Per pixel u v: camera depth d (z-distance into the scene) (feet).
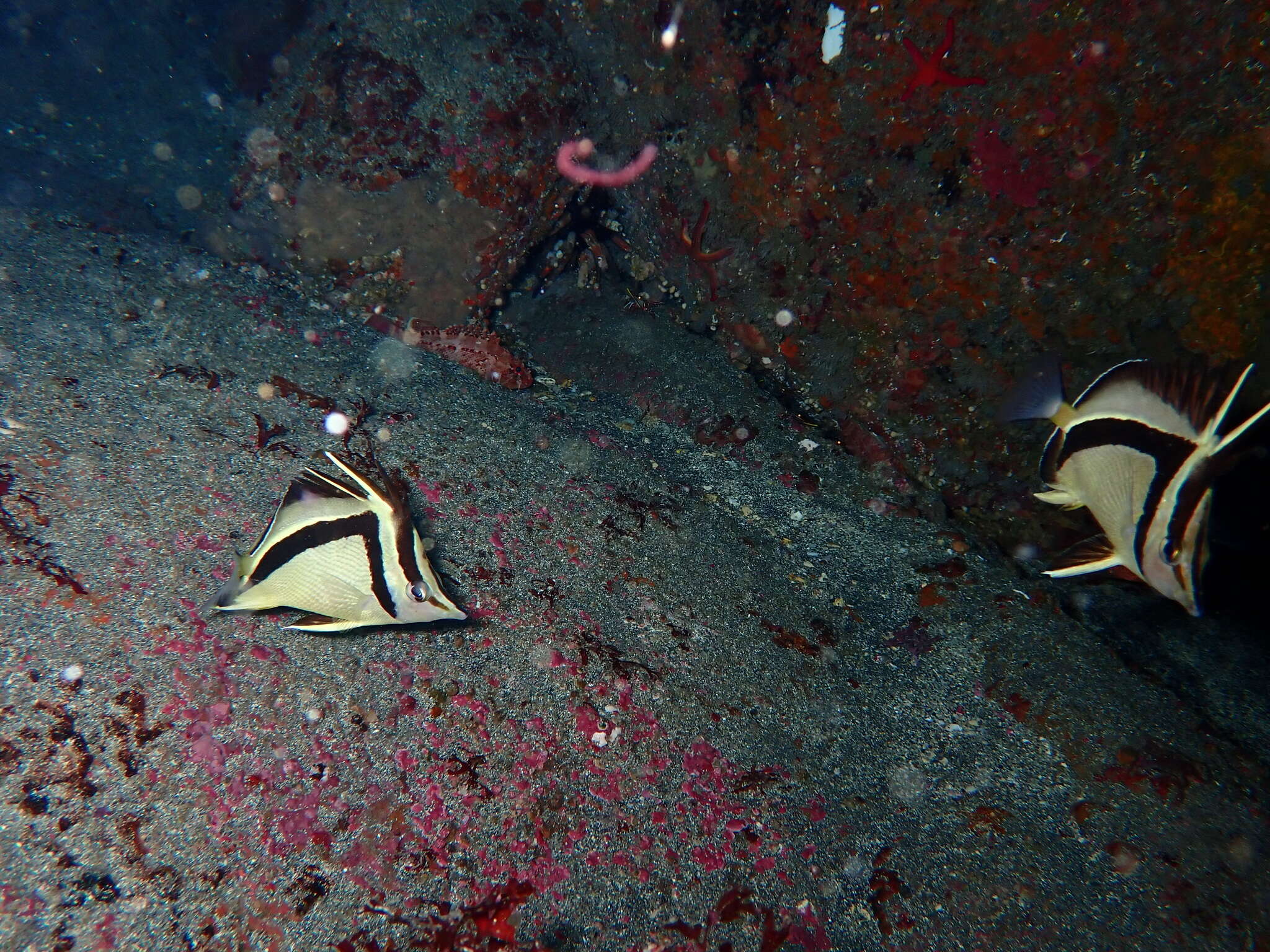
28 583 2.16
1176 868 2.29
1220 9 2.40
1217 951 2.19
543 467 3.01
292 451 2.67
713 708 2.49
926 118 2.77
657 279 3.92
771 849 2.30
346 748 2.18
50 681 2.07
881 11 2.72
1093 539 2.14
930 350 3.08
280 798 2.10
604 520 2.89
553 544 2.74
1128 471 2.05
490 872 2.14
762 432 3.39
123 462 2.44
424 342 3.49
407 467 2.79
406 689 2.29
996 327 2.95
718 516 3.08
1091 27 2.51
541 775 2.27
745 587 2.82
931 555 3.03
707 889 2.23
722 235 3.37
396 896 2.08
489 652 2.42
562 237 3.97
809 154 3.00
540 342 3.84
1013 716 2.58
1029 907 2.25
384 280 3.49
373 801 2.15
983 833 2.36
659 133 3.39
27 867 1.93
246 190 3.51
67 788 2.00
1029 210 2.75
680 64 3.17
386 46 3.35
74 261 3.22
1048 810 2.40
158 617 2.20
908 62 2.73
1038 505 3.17
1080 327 2.83
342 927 2.03
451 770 2.22
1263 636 2.93
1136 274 2.70
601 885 2.18
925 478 3.29
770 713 2.52
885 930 2.22
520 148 3.39
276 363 3.02
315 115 3.37
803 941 2.19
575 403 3.50
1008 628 2.77
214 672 2.18
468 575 2.57
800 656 2.67
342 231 3.42
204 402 2.72
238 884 2.02
